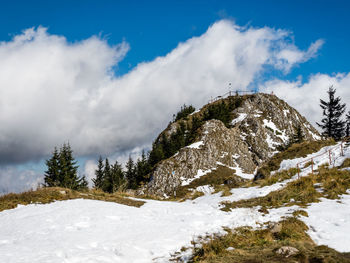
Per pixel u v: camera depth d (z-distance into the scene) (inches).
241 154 2476.6
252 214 481.7
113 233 376.2
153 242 340.8
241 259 267.9
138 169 2615.7
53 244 315.9
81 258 272.7
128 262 282.0
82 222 420.2
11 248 296.0
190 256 294.7
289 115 3132.4
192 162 2217.0
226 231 388.2
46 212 465.1
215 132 2561.5
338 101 2413.9
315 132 3257.9
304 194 577.9
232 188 935.7
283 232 350.9
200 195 926.4
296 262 246.8
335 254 271.6
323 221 397.1
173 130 3164.4
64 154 2215.8
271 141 2669.8
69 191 636.7
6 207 497.0
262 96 3329.2
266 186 796.6
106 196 674.2
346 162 779.4
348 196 541.3
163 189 2007.9
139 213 513.7
